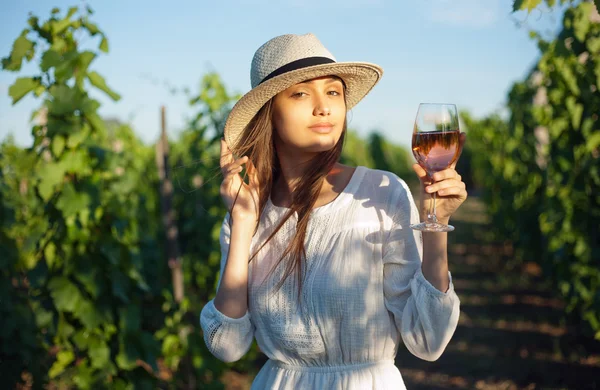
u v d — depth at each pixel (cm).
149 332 420
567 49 512
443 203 168
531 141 880
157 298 460
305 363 189
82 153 362
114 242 368
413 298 173
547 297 784
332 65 176
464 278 938
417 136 172
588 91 554
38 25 354
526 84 916
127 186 391
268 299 189
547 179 652
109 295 374
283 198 202
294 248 183
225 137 203
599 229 561
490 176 1312
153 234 611
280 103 186
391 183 186
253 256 196
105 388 377
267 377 197
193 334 470
